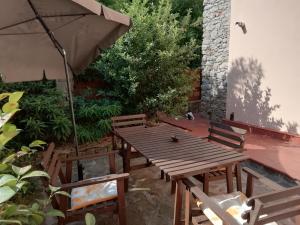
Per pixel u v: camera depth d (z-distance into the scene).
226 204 2.02
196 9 9.02
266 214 1.40
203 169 2.09
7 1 2.05
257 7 5.05
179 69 5.89
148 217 2.60
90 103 5.45
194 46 6.34
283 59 4.70
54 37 2.78
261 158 3.92
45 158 2.06
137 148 2.60
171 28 5.77
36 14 2.30
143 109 5.63
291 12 4.45
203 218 1.97
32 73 2.97
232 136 2.87
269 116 5.12
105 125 4.96
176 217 2.25
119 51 5.42
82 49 3.19
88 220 1.37
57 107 4.70
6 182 1.13
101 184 2.40
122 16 2.28
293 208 1.46
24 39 2.71
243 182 3.32
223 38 6.07
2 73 2.74
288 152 4.18
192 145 2.68
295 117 4.63
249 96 5.51
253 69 5.33
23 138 4.34
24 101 4.36
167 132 3.24
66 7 2.18
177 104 5.96
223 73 6.19
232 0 5.62
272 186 1.96
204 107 6.98
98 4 1.98
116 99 5.80
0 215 1.21
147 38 5.47
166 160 2.26
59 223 2.06
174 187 3.02
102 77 6.06
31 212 1.32
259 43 5.12
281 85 4.80
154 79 5.68
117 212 2.24
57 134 4.49
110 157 2.70
